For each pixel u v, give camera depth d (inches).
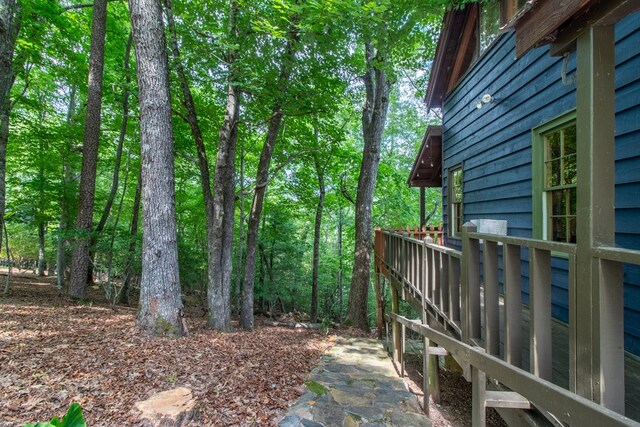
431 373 175.9
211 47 221.0
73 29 351.6
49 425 47.3
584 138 60.0
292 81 249.9
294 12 195.3
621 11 55.2
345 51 271.0
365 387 164.4
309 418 127.3
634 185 108.2
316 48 232.2
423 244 149.2
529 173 162.9
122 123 354.6
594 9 58.8
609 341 52.9
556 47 71.9
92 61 312.5
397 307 276.7
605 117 58.6
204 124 324.8
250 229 294.0
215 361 167.9
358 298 354.0
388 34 195.3
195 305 429.4
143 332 195.9
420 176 384.8
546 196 151.9
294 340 256.7
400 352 201.9
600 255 53.1
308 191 475.2
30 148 375.6
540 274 66.3
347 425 125.6
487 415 157.0
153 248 198.5
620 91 114.3
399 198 602.5
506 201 186.2
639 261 44.8
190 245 426.6
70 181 388.5
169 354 167.8
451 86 282.0
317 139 399.5
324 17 180.2
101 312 251.1
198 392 131.0
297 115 273.7
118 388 124.9
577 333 58.2
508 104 182.5
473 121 232.4
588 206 57.3
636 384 81.3
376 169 364.2
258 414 123.2
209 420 113.2
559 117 137.6
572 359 59.6
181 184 441.7
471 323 95.0
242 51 230.4
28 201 350.9
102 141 407.5
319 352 229.8
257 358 186.7
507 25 86.1
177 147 337.1
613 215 56.5
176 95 285.0
